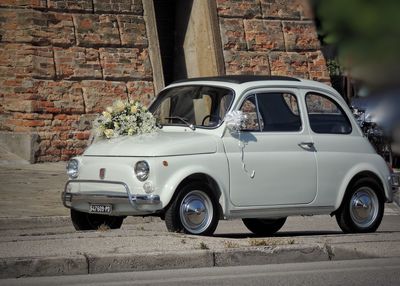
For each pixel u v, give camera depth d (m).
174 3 27.22
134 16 24.52
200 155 12.05
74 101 23.14
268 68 26.42
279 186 12.73
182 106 13.12
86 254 10.34
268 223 14.45
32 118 22.44
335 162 13.30
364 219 13.67
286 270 10.66
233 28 26.17
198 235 11.91
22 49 22.73
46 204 16.80
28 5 22.88
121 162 11.99
